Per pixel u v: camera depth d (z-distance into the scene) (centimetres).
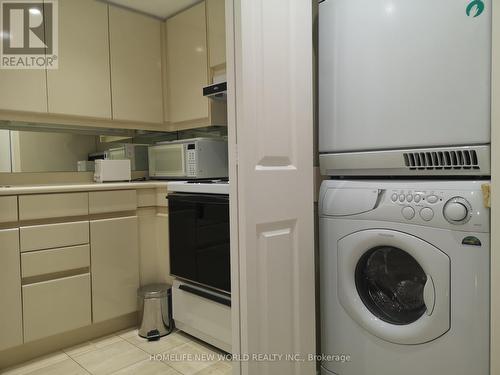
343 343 138
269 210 116
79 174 262
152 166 278
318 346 153
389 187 125
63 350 196
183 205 197
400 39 121
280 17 119
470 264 106
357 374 134
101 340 208
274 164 118
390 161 126
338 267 138
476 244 105
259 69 112
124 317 224
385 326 125
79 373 173
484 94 105
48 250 188
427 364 116
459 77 109
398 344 123
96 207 206
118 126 261
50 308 189
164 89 282
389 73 123
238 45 108
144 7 262
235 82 109
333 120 140
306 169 129
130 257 223
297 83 125
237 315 113
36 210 183
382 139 126
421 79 116
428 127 115
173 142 257
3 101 208
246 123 108
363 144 131
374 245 128
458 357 109
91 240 205
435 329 113
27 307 181
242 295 111
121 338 210
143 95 269
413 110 118
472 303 106
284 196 121
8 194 174
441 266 111
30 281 183
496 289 102
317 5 151
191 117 264
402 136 121
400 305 132
